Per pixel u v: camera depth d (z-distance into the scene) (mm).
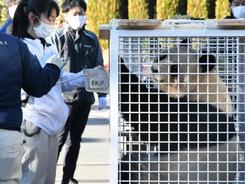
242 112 5453
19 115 5309
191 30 5285
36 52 6379
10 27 6812
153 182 5480
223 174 5484
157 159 5461
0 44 5203
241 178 5512
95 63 9141
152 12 34562
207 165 5465
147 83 5402
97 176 10695
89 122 17703
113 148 5395
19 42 5355
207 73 5418
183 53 5387
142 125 5430
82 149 13281
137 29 5301
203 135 5453
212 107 5438
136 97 5414
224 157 5465
